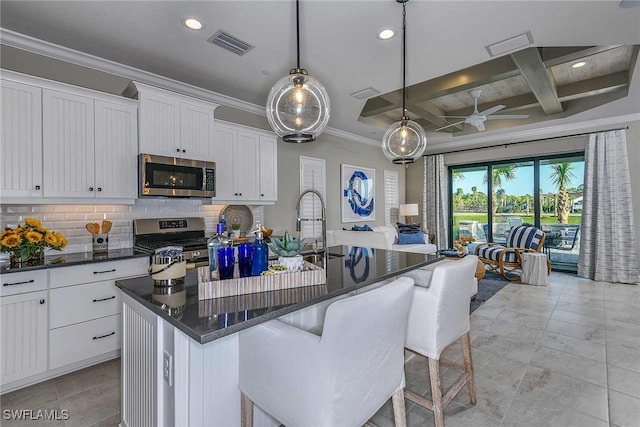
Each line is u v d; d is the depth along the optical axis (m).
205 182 3.31
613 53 3.73
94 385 2.25
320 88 1.94
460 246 5.18
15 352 2.16
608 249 5.10
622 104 4.60
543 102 4.66
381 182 7.04
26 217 2.64
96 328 2.53
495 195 6.78
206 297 1.30
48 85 2.48
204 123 3.40
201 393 1.30
